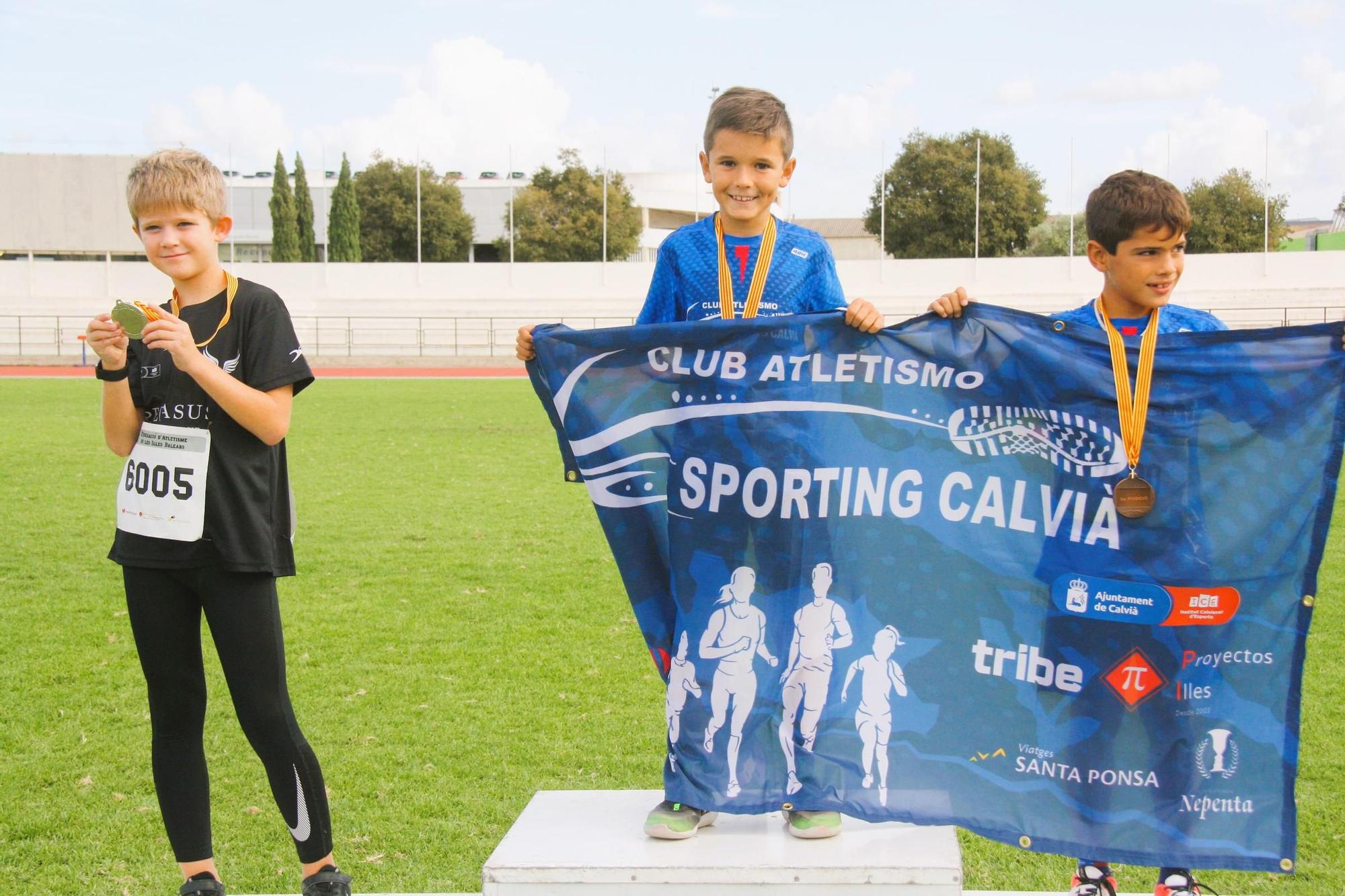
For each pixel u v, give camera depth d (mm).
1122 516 3361
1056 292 49438
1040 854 4184
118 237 50875
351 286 53500
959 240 62125
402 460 15102
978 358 3451
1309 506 3299
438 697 5902
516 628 7195
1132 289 3365
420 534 10172
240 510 3225
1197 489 3340
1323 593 7766
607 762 5035
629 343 3545
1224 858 3244
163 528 3201
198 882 3336
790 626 3471
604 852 3180
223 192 3406
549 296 52062
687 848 3219
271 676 3305
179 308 3363
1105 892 3338
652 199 75312
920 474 3475
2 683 6141
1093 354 3381
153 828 4398
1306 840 4211
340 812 4516
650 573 3592
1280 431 3309
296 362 3299
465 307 50969
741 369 3510
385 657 6609
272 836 4344
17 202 50125
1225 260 49438
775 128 3611
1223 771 3291
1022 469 3432
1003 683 3410
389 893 3812
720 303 3723
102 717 5629
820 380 3494
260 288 3373
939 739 3406
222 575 3238
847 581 3471
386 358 41562
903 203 62875
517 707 5750
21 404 23000
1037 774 3359
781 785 3379
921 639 3447
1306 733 5227
